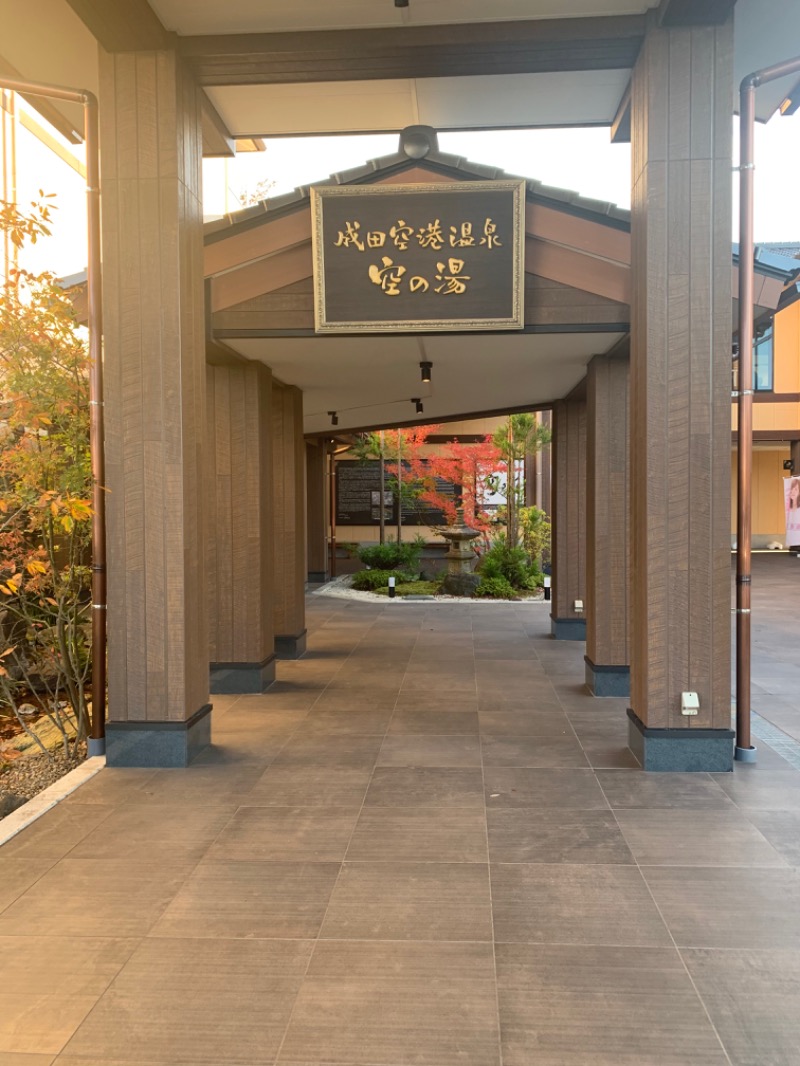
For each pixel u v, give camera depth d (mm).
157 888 3016
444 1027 2207
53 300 4445
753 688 6598
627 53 4457
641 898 2920
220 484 6355
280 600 7730
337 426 11523
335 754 4680
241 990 2381
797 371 20484
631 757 4582
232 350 5762
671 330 4289
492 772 4336
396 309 4961
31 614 5488
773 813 3723
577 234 4906
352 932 2695
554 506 8773
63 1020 2250
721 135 4242
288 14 4223
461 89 5121
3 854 3322
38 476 4465
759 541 22859
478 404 9086
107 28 4211
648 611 4316
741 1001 2324
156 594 4496
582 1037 2168
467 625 9875
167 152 4449
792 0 4309
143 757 4473
